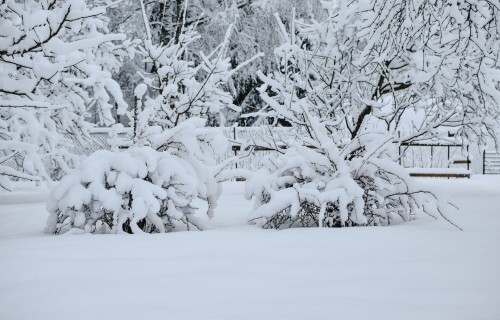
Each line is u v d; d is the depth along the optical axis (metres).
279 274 2.44
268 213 4.41
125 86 19.41
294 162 4.90
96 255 2.89
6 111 7.32
